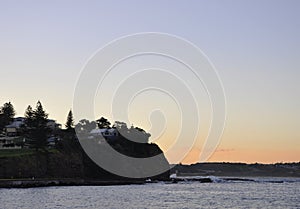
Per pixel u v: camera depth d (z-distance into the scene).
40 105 147.00
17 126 162.12
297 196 106.81
